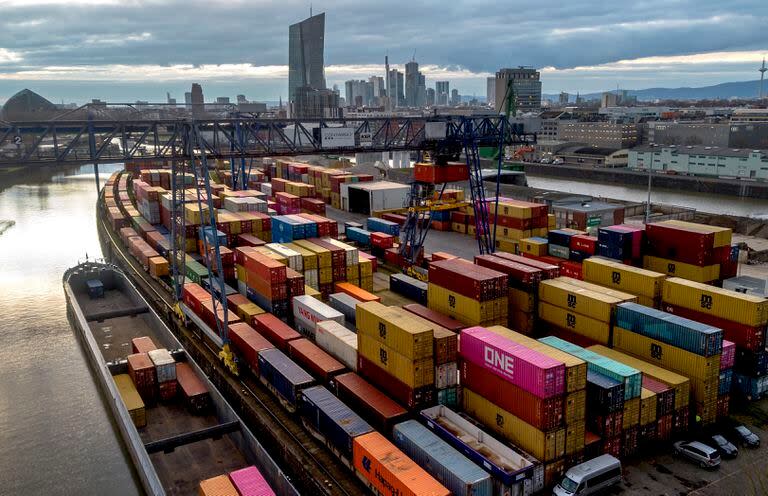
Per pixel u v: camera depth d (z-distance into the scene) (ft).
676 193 552.82
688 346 131.03
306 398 131.95
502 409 118.21
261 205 310.86
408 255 263.70
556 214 329.31
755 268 256.52
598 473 108.78
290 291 189.98
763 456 122.11
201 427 149.89
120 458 147.43
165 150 203.72
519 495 105.19
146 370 161.07
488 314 161.38
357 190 403.75
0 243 393.70
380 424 124.36
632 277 168.04
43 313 255.29
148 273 280.72
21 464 146.51
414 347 123.95
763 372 142.41
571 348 132.87
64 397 179.52
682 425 130.31
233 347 175.52
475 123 237.04
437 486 96.37
